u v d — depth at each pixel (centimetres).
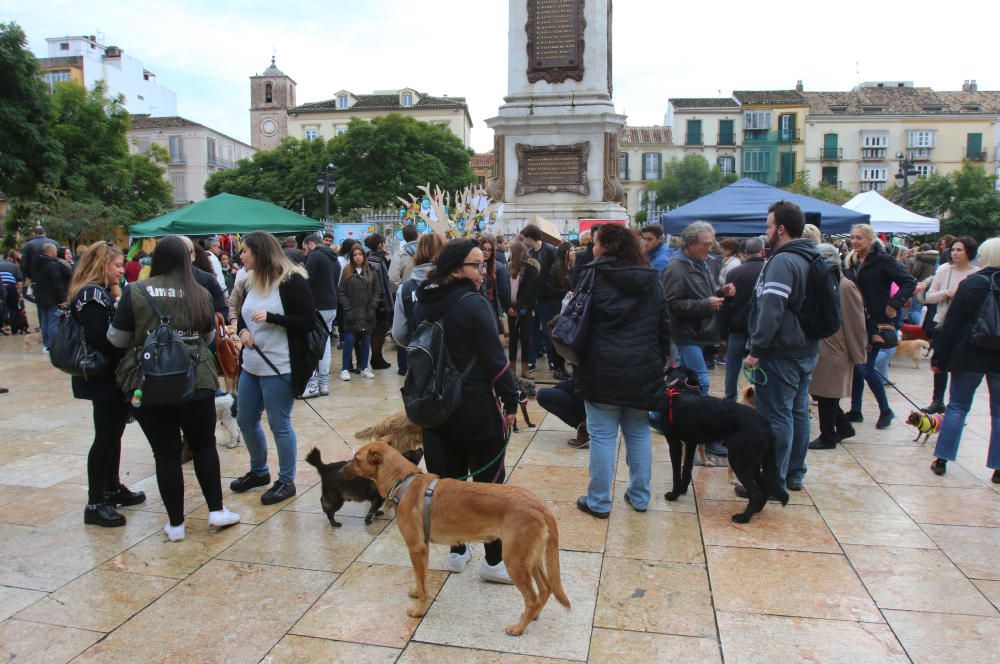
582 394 405
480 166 6350
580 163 1261
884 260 602
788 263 418
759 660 276
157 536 395
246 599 324
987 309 458
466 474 355
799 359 432
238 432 568
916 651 282
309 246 852
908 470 507
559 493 459
